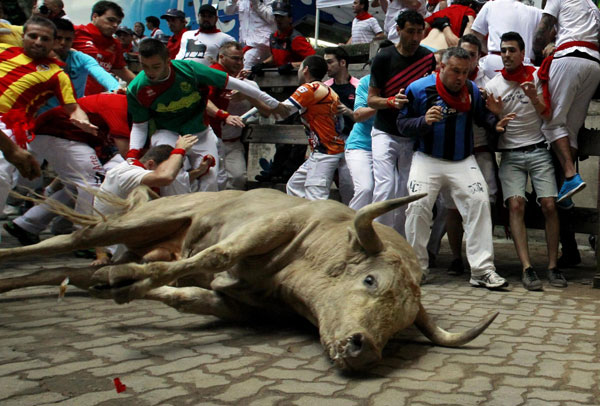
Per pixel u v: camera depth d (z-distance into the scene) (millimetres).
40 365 2986
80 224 4449
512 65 5938
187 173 6094
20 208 9305
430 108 5551
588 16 6078
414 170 5785
